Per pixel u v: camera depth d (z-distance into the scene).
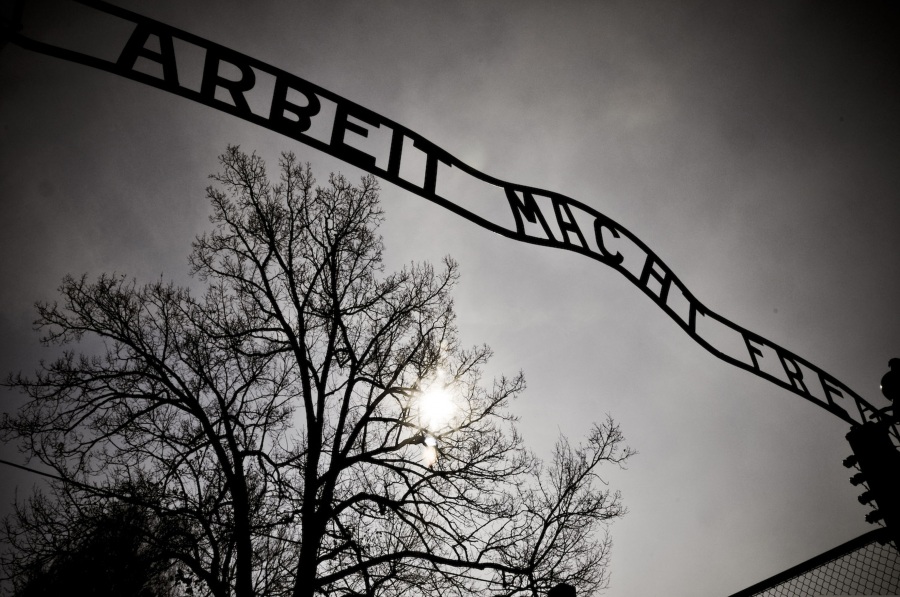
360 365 12.70
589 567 11.16
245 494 10.60
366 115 2.64
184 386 12.00
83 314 12.55
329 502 10.53
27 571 9.62
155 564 10.34
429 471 11.87
